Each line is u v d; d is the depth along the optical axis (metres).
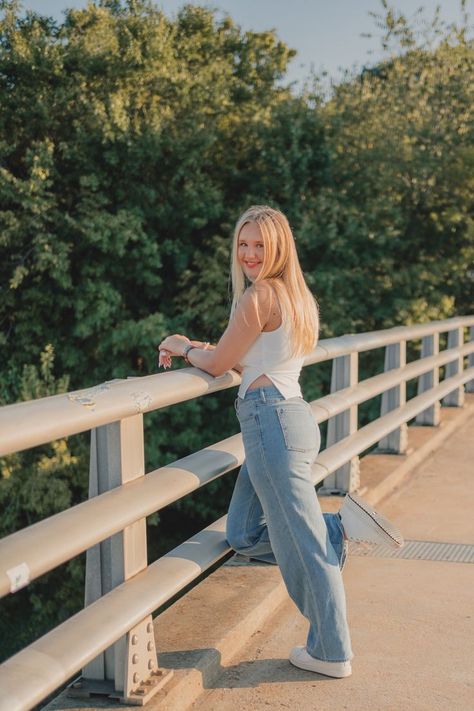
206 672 3.27
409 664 3.53
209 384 3.29
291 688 3.28
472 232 19.27
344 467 5.86
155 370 17.61
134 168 17.64
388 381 6.57
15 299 17.50
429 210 20.05
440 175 19.38
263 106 20.44
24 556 2.31
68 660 2.47
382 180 18.91
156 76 18.31
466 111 19.73
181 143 17.83
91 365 18.52
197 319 18.47
